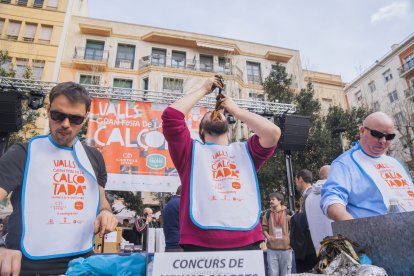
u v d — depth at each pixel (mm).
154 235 3936
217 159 1559
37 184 1479
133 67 20547
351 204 1963
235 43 22750
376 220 1129
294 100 14289
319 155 12414
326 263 1134
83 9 24500
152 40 21391
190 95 1693
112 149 5570
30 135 12289
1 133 5203
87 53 20016
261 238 1441
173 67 20891
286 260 4938
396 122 20328
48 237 1429
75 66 19188
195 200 1424
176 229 3180
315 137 12648
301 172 4230
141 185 5504
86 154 1745
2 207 5789
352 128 14180
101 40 20375
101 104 5758
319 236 3070
